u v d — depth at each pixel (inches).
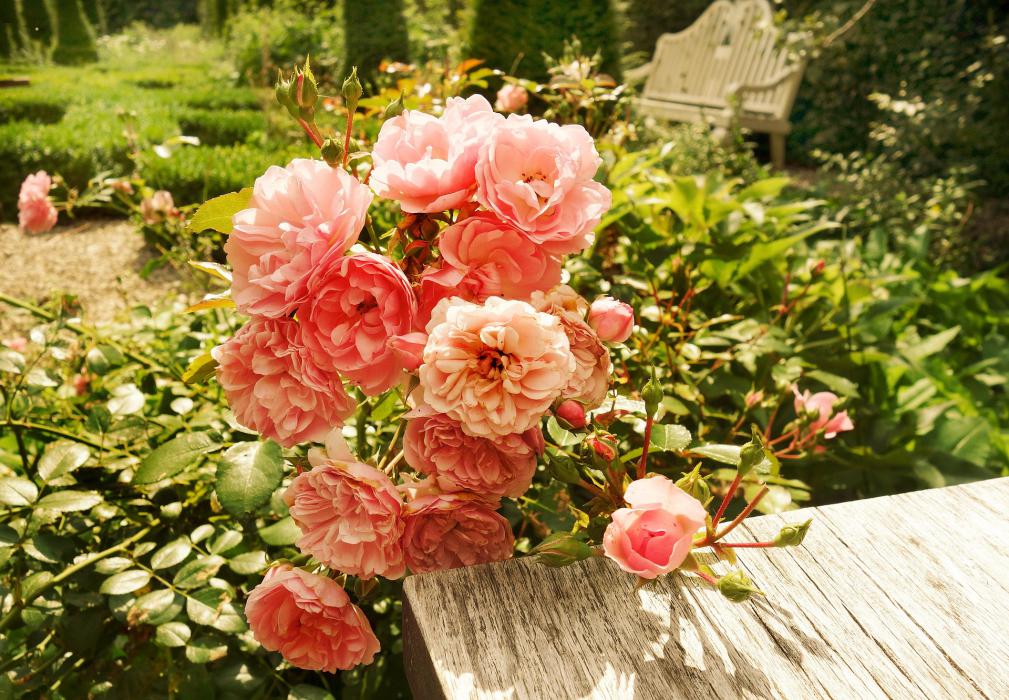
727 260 75.2
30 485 43.5
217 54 501.4
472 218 33.2
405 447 34.4
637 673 25.0
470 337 29.1
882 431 73.3
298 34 352.2
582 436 36.0
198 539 44.8
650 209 79.6
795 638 26.5
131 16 714.8
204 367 39.9
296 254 31.3
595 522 34.4
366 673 49.5
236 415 35.2
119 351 56.9
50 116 317.1
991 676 25.2
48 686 44.8
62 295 56.8
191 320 79.7
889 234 156.7
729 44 256.8
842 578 29.3
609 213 73.0
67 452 44.6
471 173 33.6
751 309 79.3
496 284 33.6
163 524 50.8
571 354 30.0
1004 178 192.7
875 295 88.1
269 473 39.7
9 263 189.0
